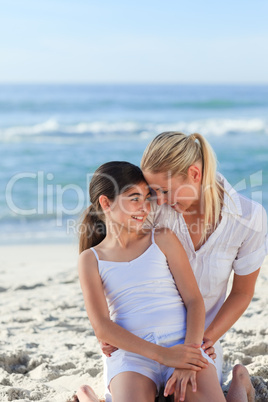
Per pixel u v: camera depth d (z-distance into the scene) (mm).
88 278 3436
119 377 3111
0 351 4516
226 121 35094
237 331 4988
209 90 79875
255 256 3543
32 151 24656
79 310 6000
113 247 3547
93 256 3516
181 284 3451
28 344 4777
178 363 3059
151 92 71250
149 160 3414
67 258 9664
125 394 2994
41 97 56031
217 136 30844
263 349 4484
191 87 97000
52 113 41812
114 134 31375
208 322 3670
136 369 3129
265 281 6945
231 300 3598
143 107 45562
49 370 4102
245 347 4500
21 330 5242
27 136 29328
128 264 3449
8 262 9289
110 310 3471
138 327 3275
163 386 3234
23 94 64938
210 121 35281
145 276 3412
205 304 3641
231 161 21906
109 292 3441
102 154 24297
